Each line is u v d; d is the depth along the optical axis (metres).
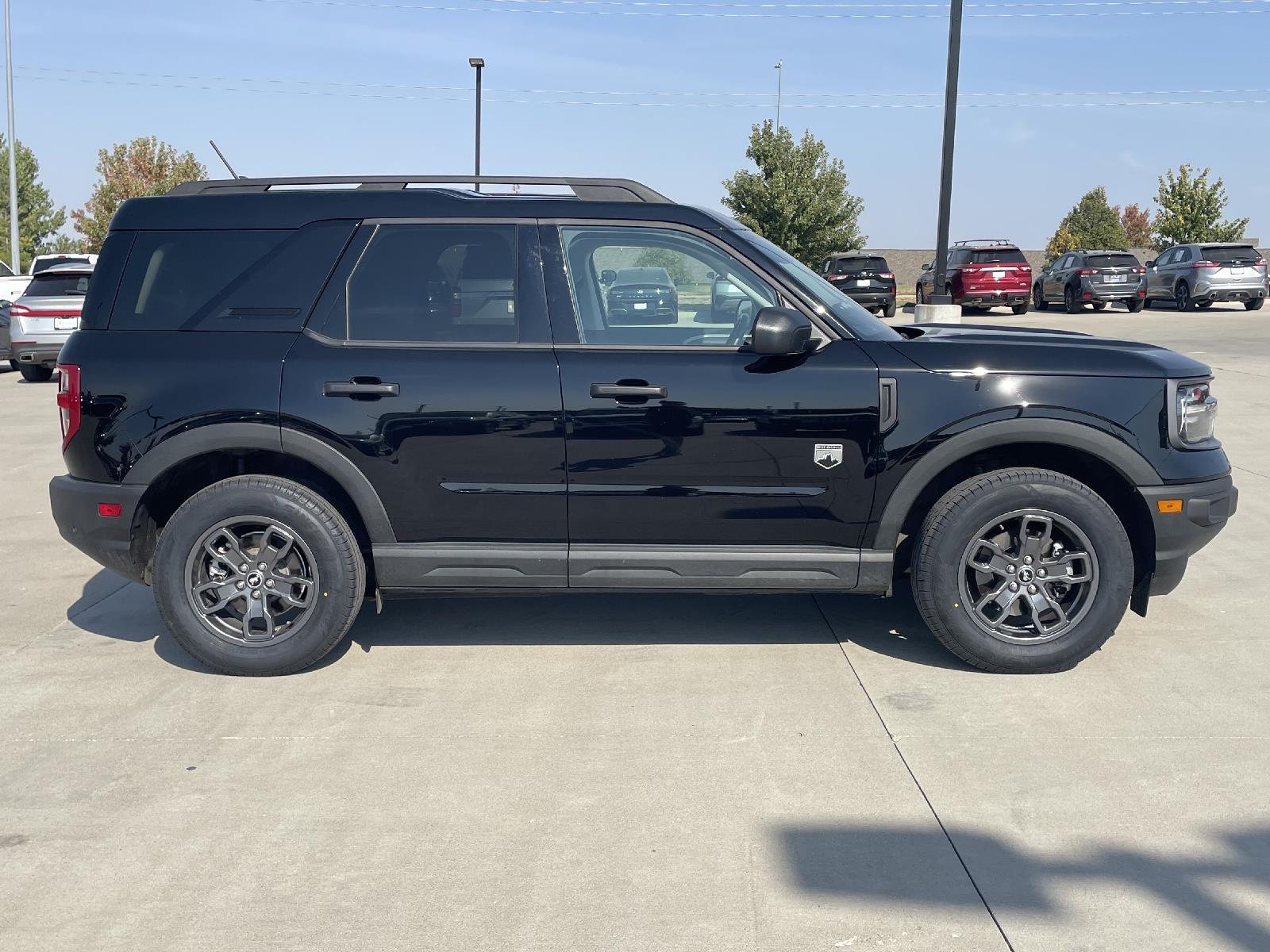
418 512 4.62
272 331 4.64
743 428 4.51
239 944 2.88
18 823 3.52
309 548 4.63
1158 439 4.54
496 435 4.54
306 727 4.23
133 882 3.17
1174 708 4.32
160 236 4.73
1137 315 28.38
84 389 4.64
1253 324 24.22
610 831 3.44
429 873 3.21
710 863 3.25
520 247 4.66
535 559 4.64
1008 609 4.63
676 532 4.62
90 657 5.01
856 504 4.57
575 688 4.60
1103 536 4.54
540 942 2.88
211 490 4.63
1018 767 3.83
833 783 3.73
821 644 5.08
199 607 4.69
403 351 4.59
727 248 4.66
